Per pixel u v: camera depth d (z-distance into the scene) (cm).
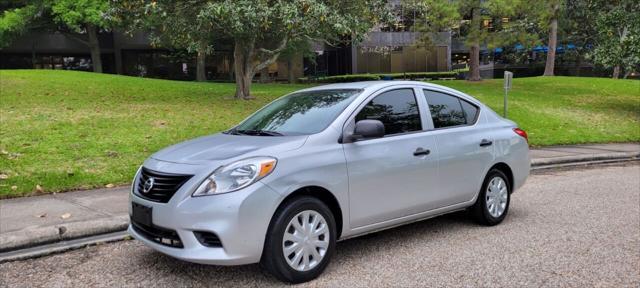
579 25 3809
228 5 1277
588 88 2528
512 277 457
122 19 1530
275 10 1321
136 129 1139
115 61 3862
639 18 1828
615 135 1514
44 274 471
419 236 579
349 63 4384
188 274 464
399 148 514
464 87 2520
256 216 410
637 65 1797
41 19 2866
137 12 1459
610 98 2203
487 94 2197
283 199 425
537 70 4862
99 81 2059
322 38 1644
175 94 1836
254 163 420
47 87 1778
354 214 476
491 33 2558
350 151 476
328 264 479
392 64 4459
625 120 1744
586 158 1178
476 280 449
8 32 2744
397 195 510
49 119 1188
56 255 521
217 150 453
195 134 1128
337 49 4503
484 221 617
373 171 487
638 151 1267
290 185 428
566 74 4853
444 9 2394
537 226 625
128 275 465
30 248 538
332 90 559
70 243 554
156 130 1141
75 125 1136
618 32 2027
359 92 527
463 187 579
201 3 1407
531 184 912
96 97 1630
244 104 1609
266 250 422
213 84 2412
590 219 659
